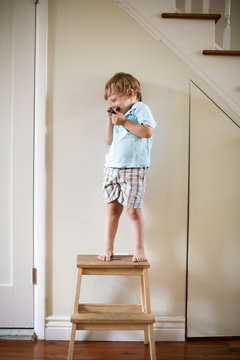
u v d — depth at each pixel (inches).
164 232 69.4
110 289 69.1
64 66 68.1
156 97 68.9
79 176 68.8
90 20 68.2
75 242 68.9
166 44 68.2
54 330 67.7
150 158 69.2
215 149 69.3
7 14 67.4
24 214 68.4
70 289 68.8
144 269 58.4
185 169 69.6
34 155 68.4
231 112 68.9
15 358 59.6
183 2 89.6
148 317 55.9
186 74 68.8
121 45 68.4
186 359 60.7
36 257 68.4
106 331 68.2
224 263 69.6
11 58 67.8
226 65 68.1
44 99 67.7
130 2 67.8
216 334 69.4
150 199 69.3
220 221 69.6
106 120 68.7
